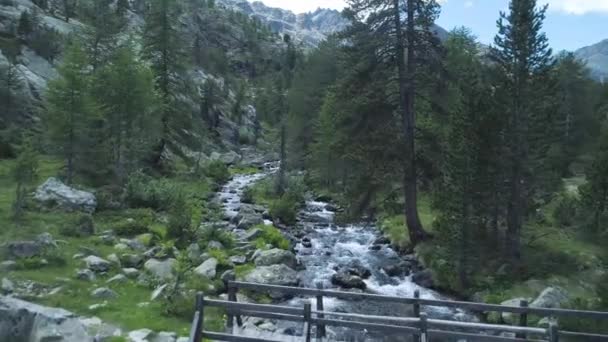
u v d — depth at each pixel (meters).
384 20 24.80
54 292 14.08
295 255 24.05
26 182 22.70
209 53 130.38
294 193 38.53
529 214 23.25
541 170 21.84
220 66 129.62
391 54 25.08
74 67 31.28
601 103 63.09
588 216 24.45
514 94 21.88
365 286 19.83
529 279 19.05
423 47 24.56
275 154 71.12
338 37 26.42
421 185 25.53
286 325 14.48
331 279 20.39
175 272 17.23
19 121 44.94
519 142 21.34
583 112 49.38
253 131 94.19
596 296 16.72
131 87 36.34
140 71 38.03
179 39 45.75
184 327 12.98
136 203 28.12
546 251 21.78
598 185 23.77
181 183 39.97
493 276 19.77
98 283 15.48
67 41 60.06
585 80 56.62
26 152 22.70
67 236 19.61
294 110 61.19
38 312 11.92
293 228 30.20
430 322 9.93
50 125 30.02
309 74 62.06
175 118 45.22
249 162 65.19
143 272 17.02
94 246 18.97
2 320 11.50
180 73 46.06
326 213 35.91
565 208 26.69
